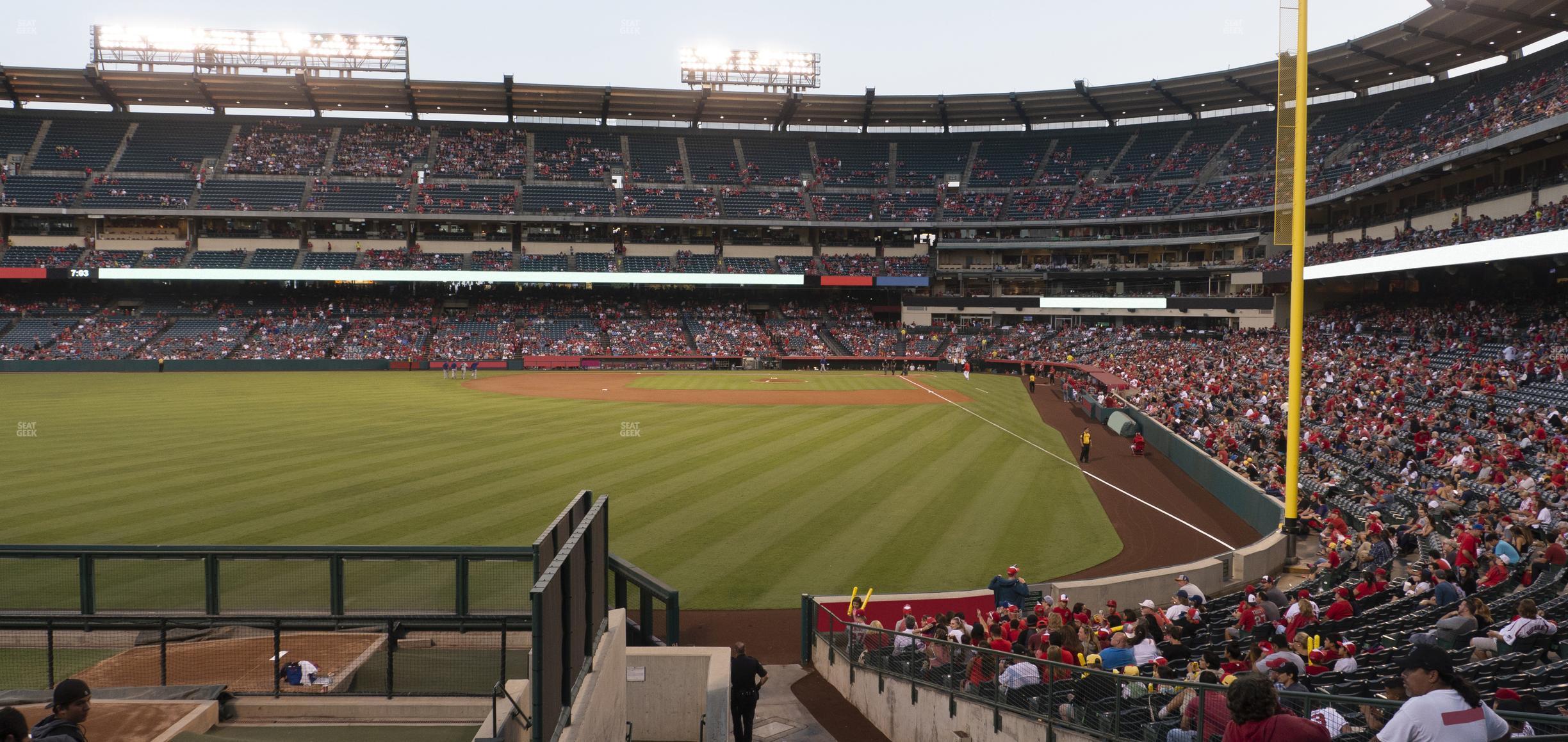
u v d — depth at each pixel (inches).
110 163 2893.7
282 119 3144.7
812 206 3176.7
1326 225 2454.5
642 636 513.7
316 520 795.4
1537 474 796.0
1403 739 174.2
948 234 3171.8
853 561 723.4
